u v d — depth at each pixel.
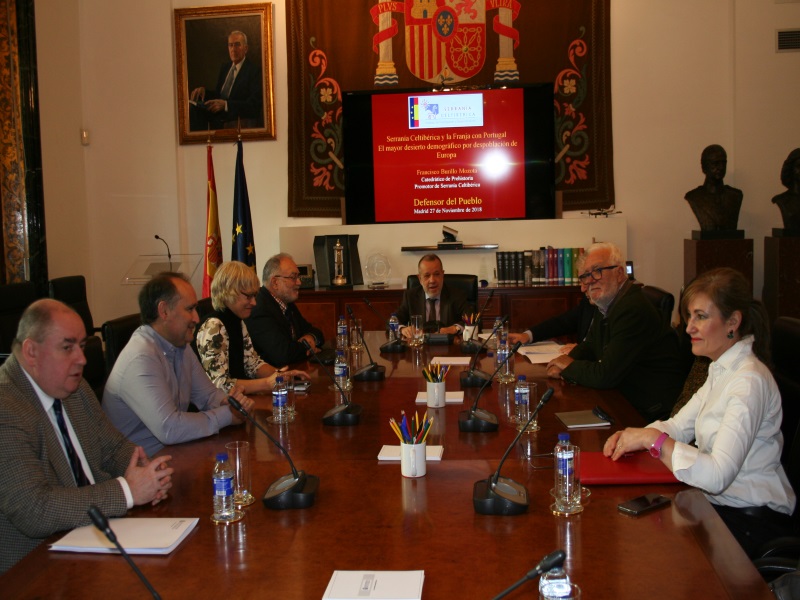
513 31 6.05
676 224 6.08
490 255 5.98
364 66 6.19
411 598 1.24
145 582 1.18
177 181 6.33
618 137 6.08
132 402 2.33
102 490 1.67
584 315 3.94
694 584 1.29
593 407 2.53
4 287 4.38
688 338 3.24
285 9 6.20
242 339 3.37
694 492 1.72
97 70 6.32
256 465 1.99
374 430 2.30
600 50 6.00
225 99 6.29
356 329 3.83
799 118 5.82
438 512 1.63
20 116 5.44
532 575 1.09
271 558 1.42
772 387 1.95
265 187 6.37
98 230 6.43
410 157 6.10
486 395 2.72
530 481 1.81
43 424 1.84
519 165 6.04
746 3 5.79
